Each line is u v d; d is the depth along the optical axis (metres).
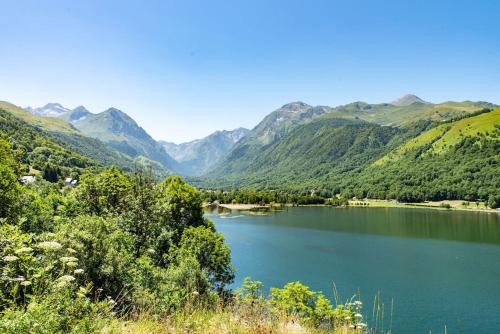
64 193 67.75
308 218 158.62
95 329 7.98
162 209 39.62
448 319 45.06
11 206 24.45
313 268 69.25
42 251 11.45
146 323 9.41
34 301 7.60
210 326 8.59
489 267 71.25
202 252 40.22
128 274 17.20
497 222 143.00
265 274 64.19
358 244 96.19
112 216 35.19
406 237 108.56
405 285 59.25
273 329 8.40
